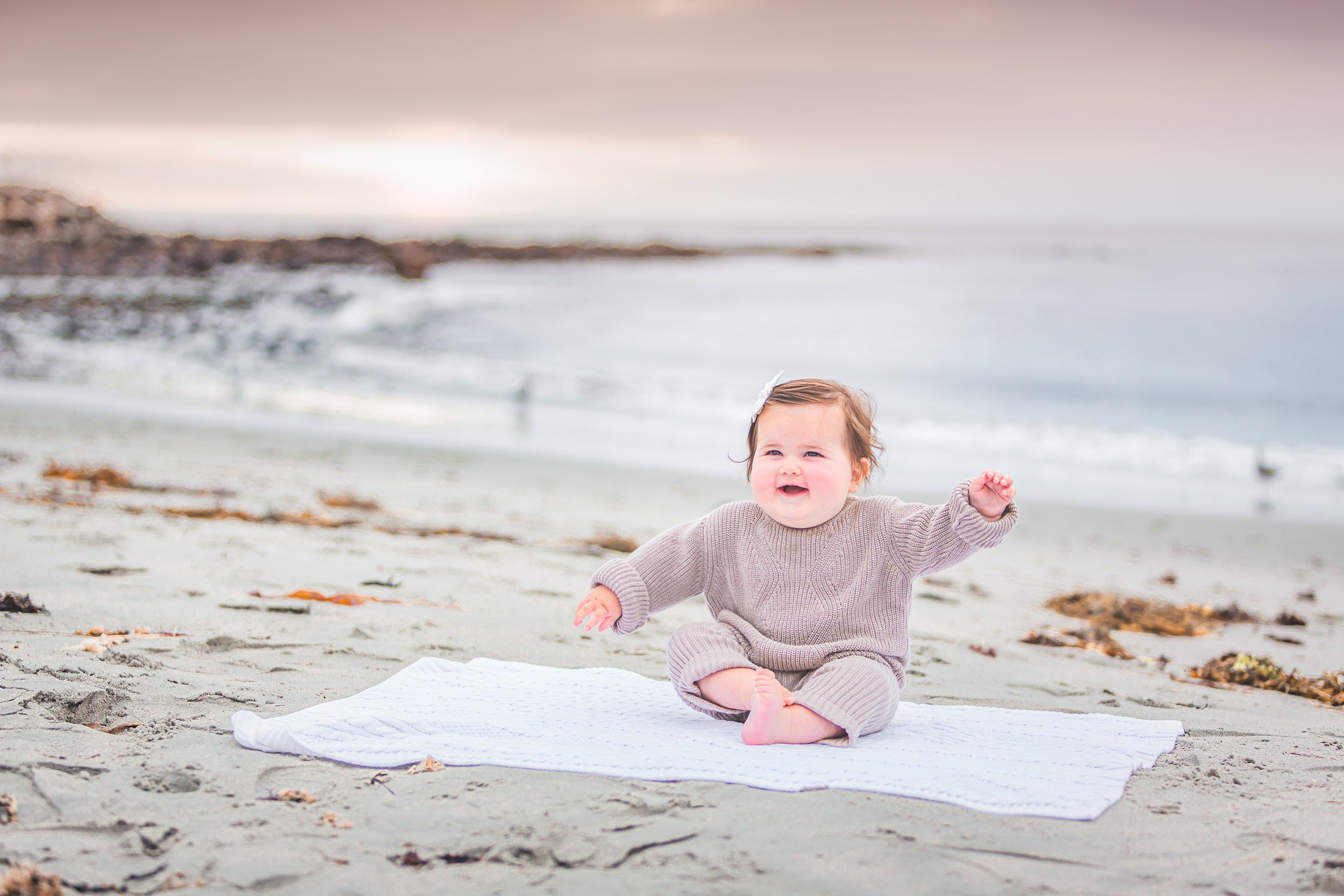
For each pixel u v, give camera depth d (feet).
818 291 123.24
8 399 47.34
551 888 6.39
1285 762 9.72
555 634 14.30
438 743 8.91
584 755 8.70
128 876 6.36
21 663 10.87
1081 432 49.75
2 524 19.27
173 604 14.11
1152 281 125.29
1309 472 42.09
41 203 168.04
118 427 40.50
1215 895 6.57
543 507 29.40
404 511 26.63
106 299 95.30
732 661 9.83
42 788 7.56
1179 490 38.70
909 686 12.88
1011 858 7.05
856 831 7.35
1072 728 10.52
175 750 8.56
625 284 136.87
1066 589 22.48
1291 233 187.21
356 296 112.27
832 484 10.17
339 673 11.57
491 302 111.75
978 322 94.63
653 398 56.03
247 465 33.42
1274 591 24.03
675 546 10.74
